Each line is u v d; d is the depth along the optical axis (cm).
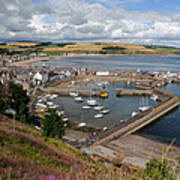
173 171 1570
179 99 11269
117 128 7131
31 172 1672
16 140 2664
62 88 14700
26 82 15362
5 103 6406
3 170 1560
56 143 3850
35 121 7375
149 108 9731
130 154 5303
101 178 1620
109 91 14625
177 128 7788
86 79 18538
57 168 1978
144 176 1678
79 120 8550
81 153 3609
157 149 5697
